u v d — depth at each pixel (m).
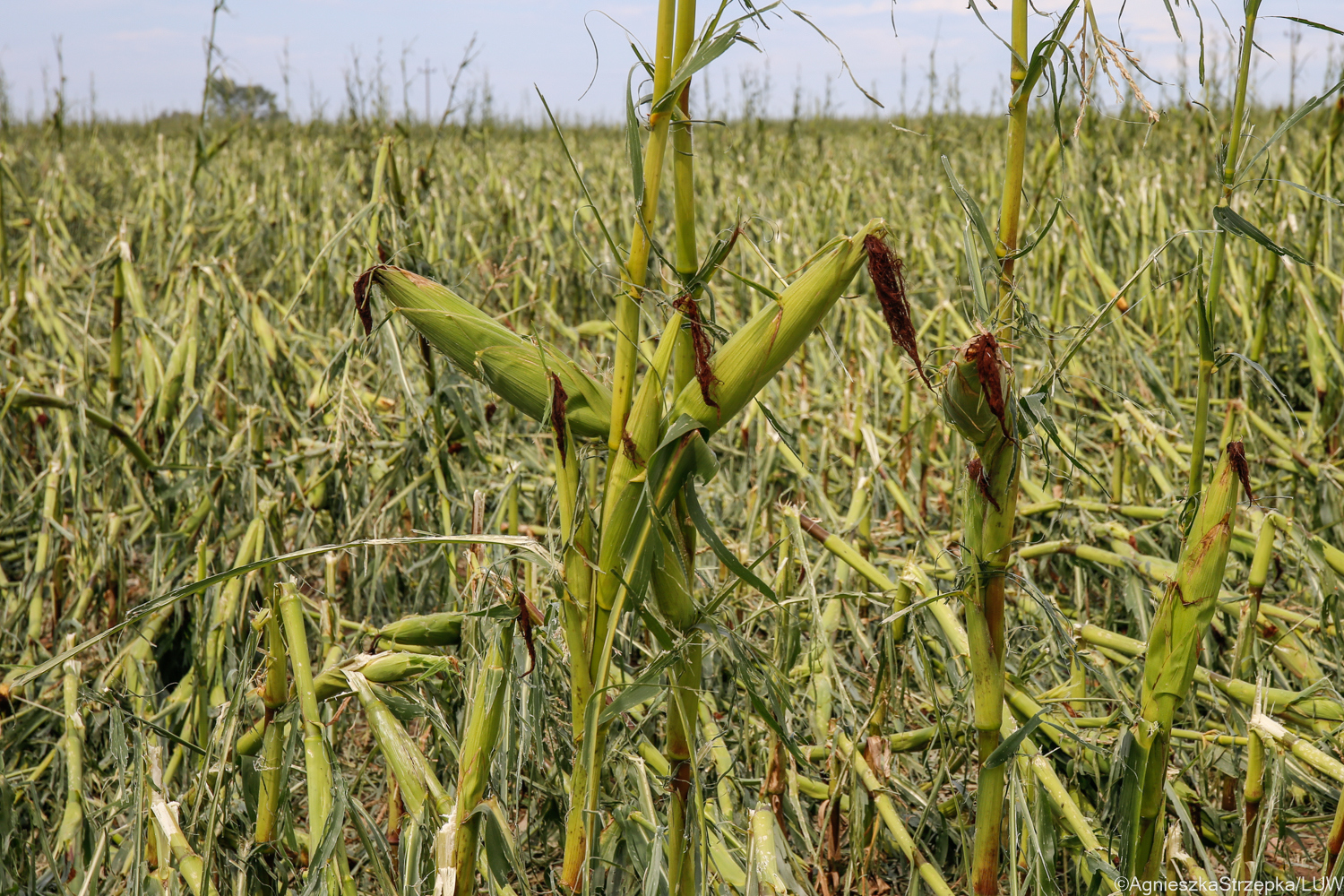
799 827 2.10
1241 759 2.12
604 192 7.74
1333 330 3.91
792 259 5.46
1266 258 3.40
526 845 2.01
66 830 1.78
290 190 7.80
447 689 1.82
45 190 8.00
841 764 2.00
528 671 1.42
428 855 1.44
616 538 1.20
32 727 2.32
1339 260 4.22
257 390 3.84
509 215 5.95
